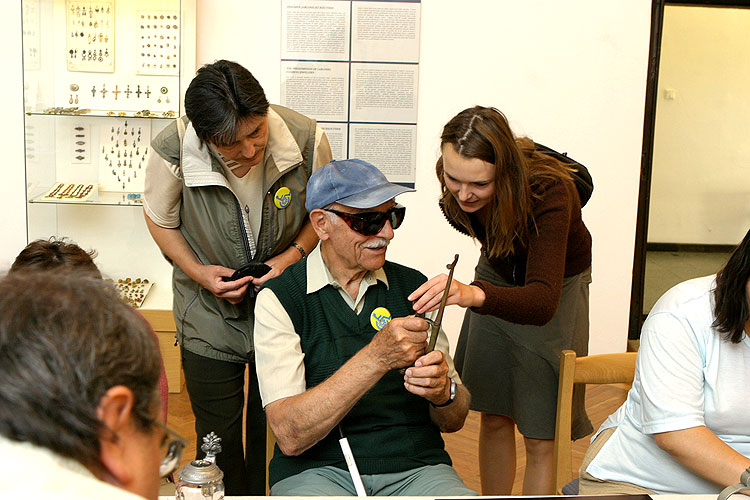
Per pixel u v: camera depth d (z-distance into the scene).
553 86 4.68
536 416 2.45
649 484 1.72
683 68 7.26
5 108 4.52
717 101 7.34
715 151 7.46
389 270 2.03
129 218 4.39
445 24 4.57
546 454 2.51
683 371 1.63
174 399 4.14
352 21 4.52
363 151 4.66
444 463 1.90
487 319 2.51
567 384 1.94
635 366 1.96
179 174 2.37
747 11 7.13
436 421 1.91
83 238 4.39
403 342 1.65
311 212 1.91
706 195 7.57
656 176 7.51
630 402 1.80
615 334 4.93
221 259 2.48
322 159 2.53
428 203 4.72
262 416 2.57
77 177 4.31
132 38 4.23
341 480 1.80
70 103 4.23
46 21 4.13
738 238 7.66
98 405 0.63
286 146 2.38
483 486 2.71
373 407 1.86
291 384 1.81
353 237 1.85
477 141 1.93
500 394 2.52
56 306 0.64
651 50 4.70
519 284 2.32
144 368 0.67
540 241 2.07
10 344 0.62
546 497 1.46
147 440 0.68
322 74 4.56
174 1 4.20
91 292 0.68
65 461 0.62
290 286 1.91
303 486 1.73
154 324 4.13
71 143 4.27
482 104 4.67
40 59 4.11
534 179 2.09
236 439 2.56
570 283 2.40
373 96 4.61
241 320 2.47
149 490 0.69
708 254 7.70
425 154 4.69
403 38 4.55
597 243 4.84
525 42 4.62
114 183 4.32
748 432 1.66
